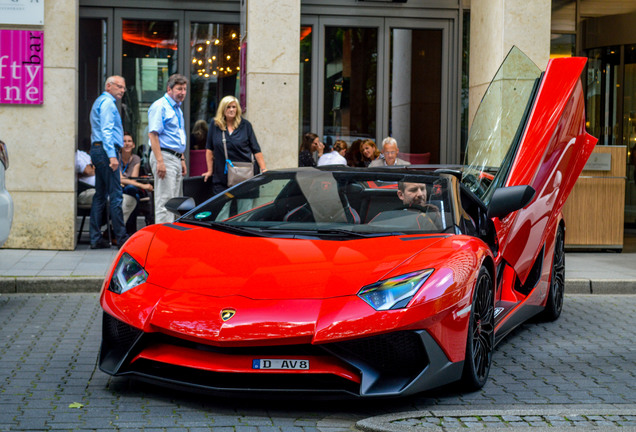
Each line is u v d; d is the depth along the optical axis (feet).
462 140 39.19
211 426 12.30
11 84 31.04
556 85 20.13
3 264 27.30
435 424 12.27
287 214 16.49
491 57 35.73
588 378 16.05
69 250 31.40
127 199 32.68
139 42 37.73
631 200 46.24
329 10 37.93
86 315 21.26
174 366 13.55
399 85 38.65
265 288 13.15
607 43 42.50
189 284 13.60
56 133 31.30
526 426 12.22
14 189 31.22
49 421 12.37
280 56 33.76
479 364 14.96
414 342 13.00
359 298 12.87
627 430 12.03
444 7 38.52
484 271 15.05
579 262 31.48
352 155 38.50
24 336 18.61
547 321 22.15
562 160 20.40
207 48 38.17
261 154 30.68
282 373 12.84
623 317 22.81
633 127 44.16
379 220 15.99
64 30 31.17
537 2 34.58
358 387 12.98
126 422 12.39
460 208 16.38
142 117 38.42
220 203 17.33
